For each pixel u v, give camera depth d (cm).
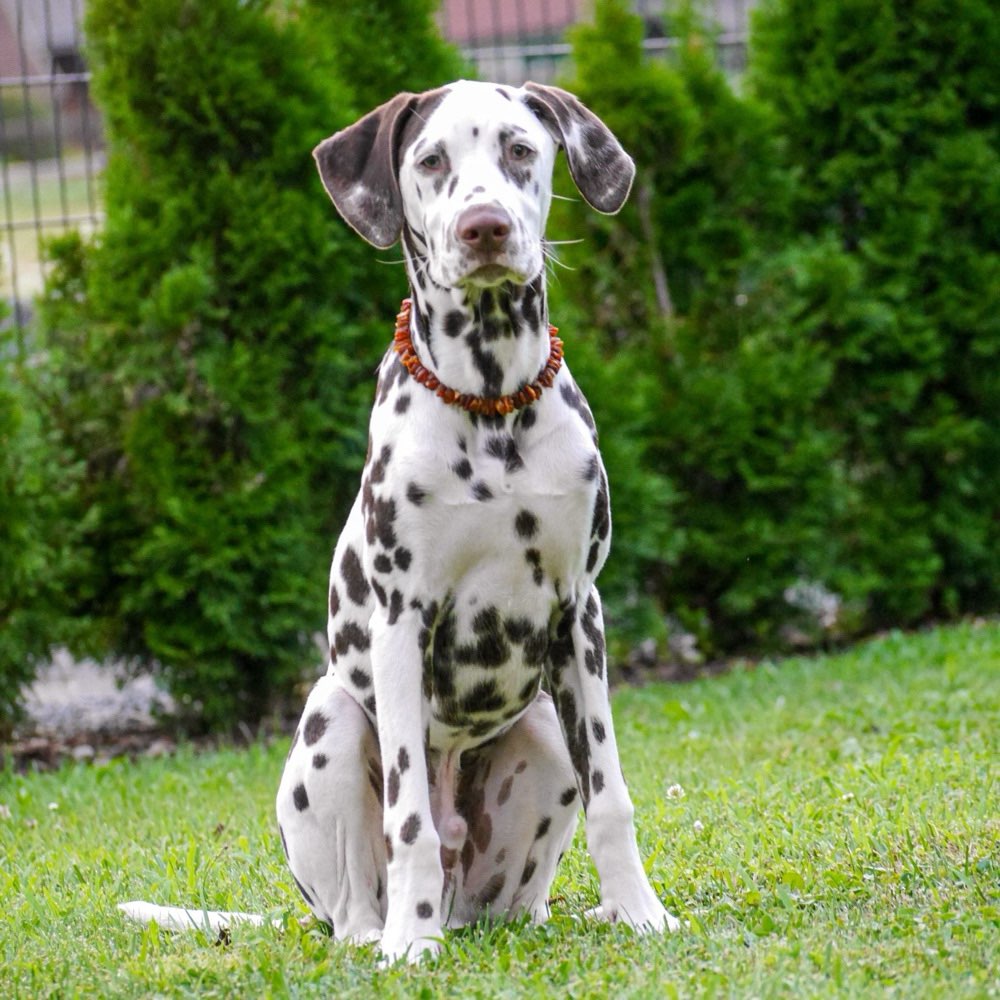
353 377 1088
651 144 1198
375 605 487
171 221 1015
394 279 1093
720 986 394
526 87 504
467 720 504
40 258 1100
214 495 1030
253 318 1037
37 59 2980
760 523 1205
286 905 553
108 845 694
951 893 471
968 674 994
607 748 492
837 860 535
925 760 706
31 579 989
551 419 480
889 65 1255
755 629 1253
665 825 631
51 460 1023
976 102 1280
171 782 860
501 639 487
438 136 476
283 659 1053
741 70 1445
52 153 2950
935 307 1262
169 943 488
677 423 1189
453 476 471
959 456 1280
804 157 1280
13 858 678
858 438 1297
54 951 488
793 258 1223
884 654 1120
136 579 1034
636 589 1177
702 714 979
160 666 1077
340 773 497
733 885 521
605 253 1227
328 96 1049
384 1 1123
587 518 484
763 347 1204
